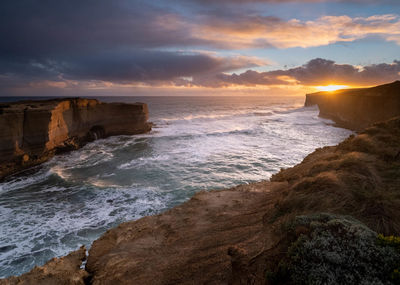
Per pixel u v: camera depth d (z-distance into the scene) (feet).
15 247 39.86
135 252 23.58
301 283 11.93
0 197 60.59
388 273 11.28
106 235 27.96
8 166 81.61
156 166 83.76
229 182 67.10
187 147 114.32
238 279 15.16
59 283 19.61
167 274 19.17
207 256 19.83
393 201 17.87
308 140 127.24
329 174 24.36
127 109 148.87
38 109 95.09
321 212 18.71
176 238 25.20
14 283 19.53
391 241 13.19
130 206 53.67
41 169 84.74
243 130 159.43
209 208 31.99
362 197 19.21
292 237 16.55
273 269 14.29
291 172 41.63
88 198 58.49
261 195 33.58
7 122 83.41
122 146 120.26
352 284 10.96
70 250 39.01
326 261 12.51
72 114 119.96
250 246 18.66
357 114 165.48
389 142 30.35
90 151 110.32
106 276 20.35
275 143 120.06
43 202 57.06
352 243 13.29
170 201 55.72
